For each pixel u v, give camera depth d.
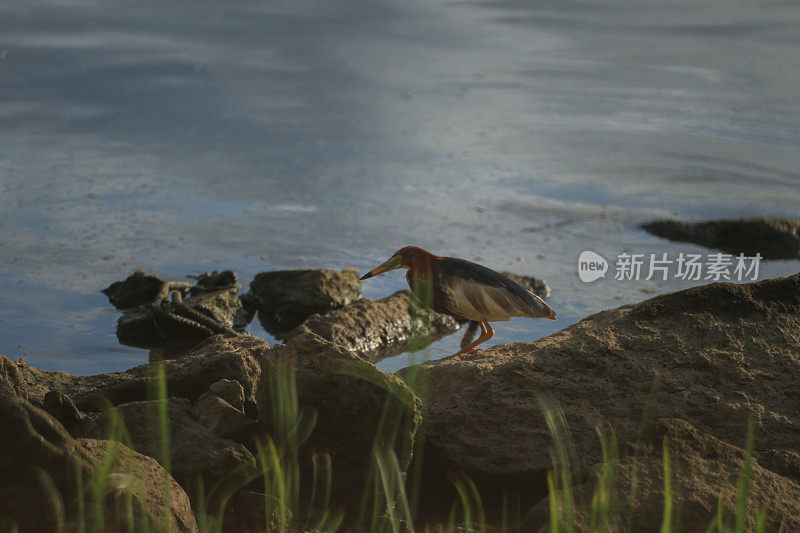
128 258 14.34
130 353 11.86
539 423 7.51
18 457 5.19
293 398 6.41
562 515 6.30
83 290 13.35
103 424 6.80
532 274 14.05
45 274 13.75
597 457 7.18
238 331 12.82
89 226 15.50
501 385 7.88
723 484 6.66
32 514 5.26
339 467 6.74
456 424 7.55
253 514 6.31
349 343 12.01
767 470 6.95
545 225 16.08
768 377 8.01
